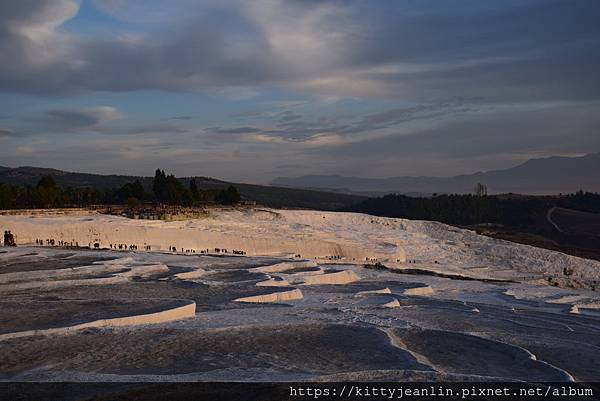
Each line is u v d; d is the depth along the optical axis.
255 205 136.88
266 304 28.16
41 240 58.72
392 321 24.27
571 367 18.91
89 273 36.16
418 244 91.88
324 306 28.47
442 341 20.67
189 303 24.22
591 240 141.12
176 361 16.67
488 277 69.50
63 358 16.72
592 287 70.12
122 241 65.44
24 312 22.84
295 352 17.97
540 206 187.38
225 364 16.42
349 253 75.44
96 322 20.77
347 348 18.50
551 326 28.84
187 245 68.81
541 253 88.31
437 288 45.25
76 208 92.38
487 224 172.50
